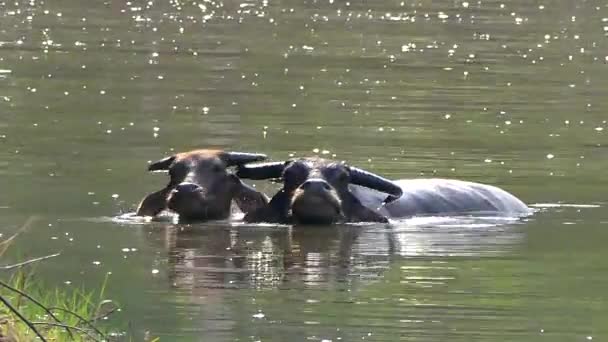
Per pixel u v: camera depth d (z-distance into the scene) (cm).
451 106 9938
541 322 4378
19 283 4356
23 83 10688
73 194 6544
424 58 13212
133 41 14188
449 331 4259
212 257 5381
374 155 7775
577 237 5825
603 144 8369
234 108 9525
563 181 7162
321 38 15038
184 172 6341
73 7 18575
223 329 4250
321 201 6034
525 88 11125
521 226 6103
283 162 6431
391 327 4297
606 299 4700
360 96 10319
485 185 6694
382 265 5250
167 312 4434
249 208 6400
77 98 9888
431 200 6469
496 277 5038
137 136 8238
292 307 4544
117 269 5091
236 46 13912
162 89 10488
